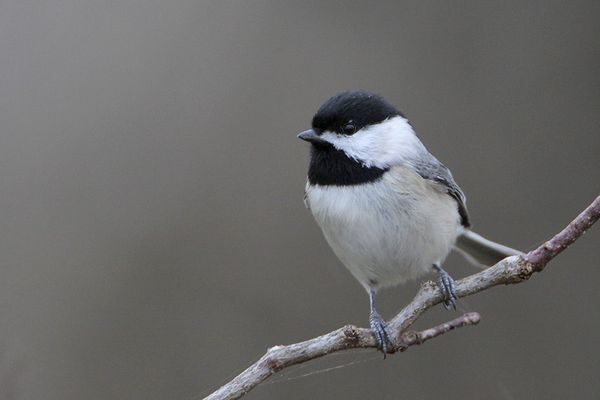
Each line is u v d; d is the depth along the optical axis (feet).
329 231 24.81
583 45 37.96
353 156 23.88
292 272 35.53
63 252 35.76
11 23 39.55
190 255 35.88
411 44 38.99
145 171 37.17
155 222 36.29
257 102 38.24
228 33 39.50
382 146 24.02
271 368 17.93
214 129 37.78
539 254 18.85
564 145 36.96
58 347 33.99
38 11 39.86
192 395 33.60
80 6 40.01
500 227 36.06
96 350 34.19
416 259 24.73
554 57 38.06
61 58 39.06
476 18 38.91
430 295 19.79
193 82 38.65
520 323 34.24
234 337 34.37
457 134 37.55
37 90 38.55
